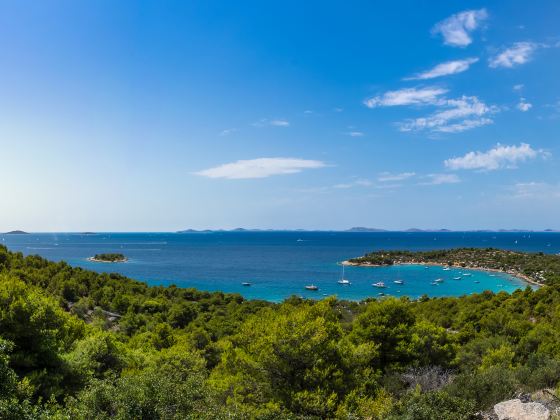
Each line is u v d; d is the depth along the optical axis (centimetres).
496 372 1381
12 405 924
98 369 1750
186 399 1051
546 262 12044
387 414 1142
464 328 3334
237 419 1052
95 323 3678
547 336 2575
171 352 2128
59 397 1420
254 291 9475
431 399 1105
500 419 1043
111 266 14888
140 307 4769
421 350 2012
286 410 1203
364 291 9438
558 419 954
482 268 13225
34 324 1512
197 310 5025
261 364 1461
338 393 1360
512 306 4272
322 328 1443
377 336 2000
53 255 19788
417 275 12312
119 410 967
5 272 4450
